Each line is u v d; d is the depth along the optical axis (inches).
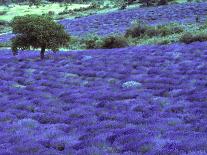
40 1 7150.6
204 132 593.0
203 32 2137.1
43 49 1727.4
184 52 1588.3
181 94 939.3
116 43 2223.2
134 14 3971.5
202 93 898.1
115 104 866.1
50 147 571.8
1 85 1167.6
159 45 1941.4
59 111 836.6
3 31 4212.6
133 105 845.2
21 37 1686.8
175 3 4557.1
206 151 489.1
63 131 669.3
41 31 1651.1
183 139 548.1
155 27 2815.0
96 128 664.4
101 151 523.2
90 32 3147.1
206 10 3622.0
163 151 487.8
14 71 1451.8
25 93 1042.7
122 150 536.4
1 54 2036.2
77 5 6476.4
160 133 601.9
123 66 1419.8
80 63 1562.5
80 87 1123.9
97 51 1909.4
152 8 4315.9
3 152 526.0
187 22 2955.2
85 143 569.9
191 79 1103.6
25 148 550.3
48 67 1497.3
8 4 7185.0
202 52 1523.1
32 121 742.5
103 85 1137.4
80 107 859.4
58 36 1705.2
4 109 860.6
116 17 3941.9
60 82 1211.2
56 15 5093.5
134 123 702.5
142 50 1781.5
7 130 688.4
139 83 1095.0
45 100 946.1
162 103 863.1
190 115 717.9
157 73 1251.8
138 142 546.3
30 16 1688.0
